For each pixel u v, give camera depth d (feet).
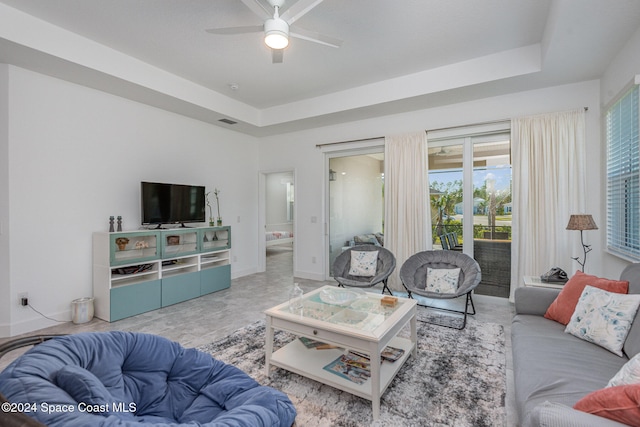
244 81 13.34
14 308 9.94
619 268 9.59
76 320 10.84
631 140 8.84
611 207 10.32
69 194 11.21
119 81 11.14
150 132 13.78
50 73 10.46
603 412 3.23
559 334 6.47
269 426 3.77
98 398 3.15
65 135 11.09
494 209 13.11
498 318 11.14
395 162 14.69
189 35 9.85
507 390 6.70
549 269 11.61
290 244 34.01
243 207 18.84
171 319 11.29
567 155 11.37
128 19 9.01
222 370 5.23
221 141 17.34
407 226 14.37
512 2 8.24
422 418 5.84
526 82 11.35
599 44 8.83
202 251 14.58
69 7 8.44
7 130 9.78
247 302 13.38
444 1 8.20
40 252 10.50
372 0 8.16
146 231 12.25
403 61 11.59
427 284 11.66
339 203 17.12
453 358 8.16
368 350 6.00
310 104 15.40
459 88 11.86
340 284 12.91
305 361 7.25
